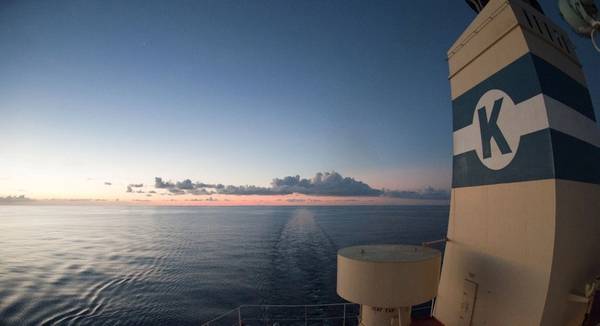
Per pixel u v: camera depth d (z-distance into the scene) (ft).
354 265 17.60
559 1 17.88
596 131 20.13
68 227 551.59
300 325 101.40
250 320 108.17
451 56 24.97
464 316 21.45
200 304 133.28
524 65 17.38
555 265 15.28
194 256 258.78
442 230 432.25
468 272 21.34
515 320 17.25
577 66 20.81
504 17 18.85
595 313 15.79
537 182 16.22
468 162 22.22
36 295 153.99
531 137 16.75
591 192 17.92
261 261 224.53
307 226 490.08
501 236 18.56
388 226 491.31
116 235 428.56
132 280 181.78
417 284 16.96
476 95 21.47
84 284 174.81
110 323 115.24
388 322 17.60
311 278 169.58
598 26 15.78
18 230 499.92
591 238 17.54
